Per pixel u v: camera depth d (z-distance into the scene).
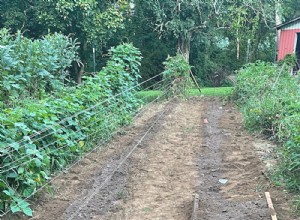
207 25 20.78
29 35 18.77
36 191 4.49
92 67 19.77
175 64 14.11
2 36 8.17
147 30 21.81
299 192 4.76
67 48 10.55
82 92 7.16
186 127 8.92
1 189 4.18
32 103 5.89
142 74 21.25
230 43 24.72
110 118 7.82
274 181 5.14
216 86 22.97
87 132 6.64
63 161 5.59
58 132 5.53
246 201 4.57
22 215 4.26
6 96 6.39
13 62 6.61
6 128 4.54
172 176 5.62
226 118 10.19
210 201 4.63
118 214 4.39
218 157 6.49
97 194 4.91
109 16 17.33
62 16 16.47
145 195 4.92
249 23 22.89
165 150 6.97
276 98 8.23
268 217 4.08
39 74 7.29
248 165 5.97
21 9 18.22
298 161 5.06
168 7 19.94
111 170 5.79
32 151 4.38
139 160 6.33
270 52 24.95
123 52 10.20
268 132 7.81
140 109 10.65
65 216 4.30
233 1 20.22
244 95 11.62
